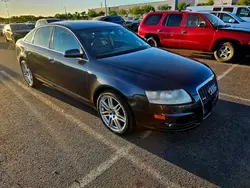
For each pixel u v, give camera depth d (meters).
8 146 2.80
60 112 3.69
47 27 3.93
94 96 3.08
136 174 2.28
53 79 3.88
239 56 6.51
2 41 15.31
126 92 2.57
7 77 5.80
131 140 2.86
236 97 4.00
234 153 2.53
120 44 3.56
